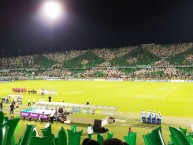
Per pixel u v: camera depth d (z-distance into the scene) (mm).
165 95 61438
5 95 67125
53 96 64188
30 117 40719
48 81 102938
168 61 111375
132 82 92750
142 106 49875
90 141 2213
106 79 102312
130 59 121000
